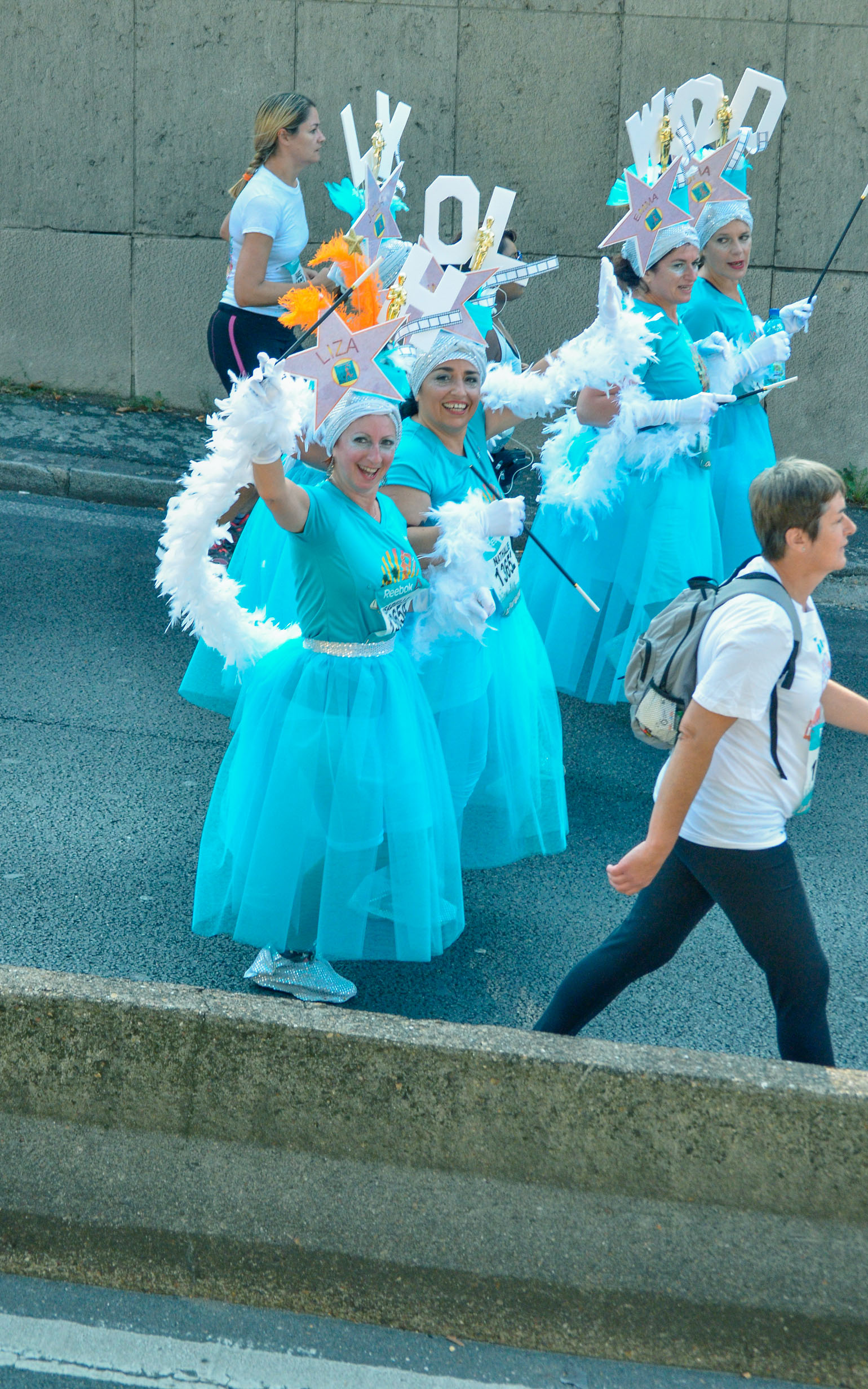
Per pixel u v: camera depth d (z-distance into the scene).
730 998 15.26
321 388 13.42
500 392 17.25
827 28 34.91
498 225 16.14
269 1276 10.49
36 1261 10.71
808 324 36.72
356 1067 10.82
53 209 38.53
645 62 35.69
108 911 16.30
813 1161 10.52
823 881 17.98
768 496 10.98
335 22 36.28
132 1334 10.17
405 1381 9.85
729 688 10.75
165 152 37.75
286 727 13.94
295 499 13.49
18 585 27.30
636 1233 10.48
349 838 13.90
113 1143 11.08
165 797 19.25
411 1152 10.88
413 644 15.60
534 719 16.97
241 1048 10.93
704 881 11.69
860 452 37.62
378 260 14.22
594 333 18.34
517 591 16.91
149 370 39.50
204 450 36.12
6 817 18.39
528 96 36.22
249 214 26.39
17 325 39.50
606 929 16.67
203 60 36.97
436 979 15.44
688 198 23.39
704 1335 10.16
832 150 35.66
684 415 20.83
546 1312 10.26
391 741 14.07
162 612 26.52
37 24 37.12
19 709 21.81
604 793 20.38
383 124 20.75
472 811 16.84
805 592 11.28
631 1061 10.70
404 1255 10.41
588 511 21.42
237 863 14.41
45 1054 11.15
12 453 34.56
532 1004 15.04
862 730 11.86
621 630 22.81
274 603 19.64
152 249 38.50
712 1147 10.59
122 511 32.91
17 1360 9.84
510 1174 10.80
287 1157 10.95
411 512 15.56
